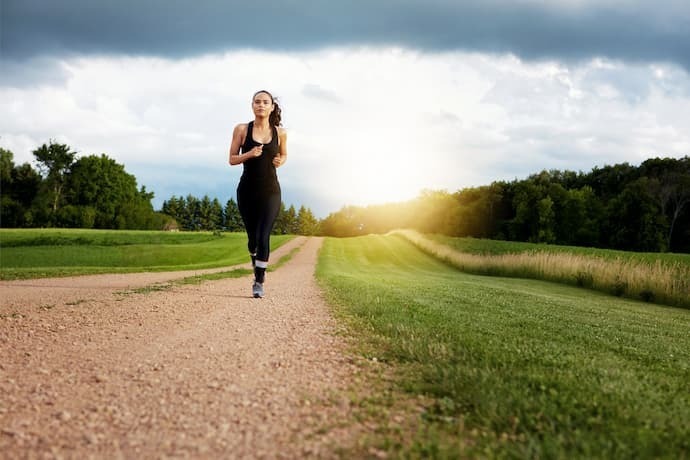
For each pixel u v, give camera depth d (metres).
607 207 79.44
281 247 53.72
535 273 31.12
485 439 2.43
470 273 36.53
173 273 19.59
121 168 90.69
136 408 2.93
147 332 5.23
